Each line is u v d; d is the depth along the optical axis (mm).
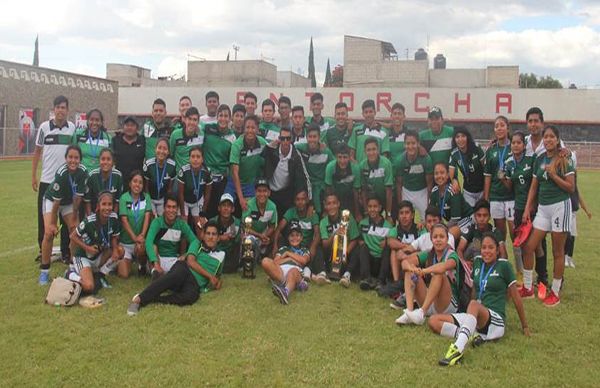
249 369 4332
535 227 6309
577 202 7902
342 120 8289
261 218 7457
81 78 35406
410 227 6773
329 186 7664
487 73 42719
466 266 5742
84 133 7527
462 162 7109
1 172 21750
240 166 7680
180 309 5750
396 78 42438
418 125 36250
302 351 4707
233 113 7922
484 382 4191
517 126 35562
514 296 5184
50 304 5781
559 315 5824
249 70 46000
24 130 31250
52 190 6688
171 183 7324
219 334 5059
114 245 6555
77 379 4133
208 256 6562
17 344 4750
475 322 4805
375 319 5594
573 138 35156
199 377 4180
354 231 7215
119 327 5191
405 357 4629
